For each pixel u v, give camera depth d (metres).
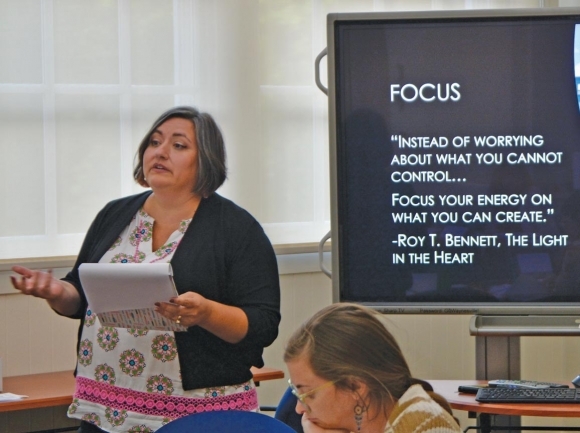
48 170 8.62
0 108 8.43
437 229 7.47
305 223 9.85
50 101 8.62
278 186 9.71
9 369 8.33
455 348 10.39
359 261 7.53
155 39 9.09
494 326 7.40
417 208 7.48
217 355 5.60
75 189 8.75
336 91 7.52
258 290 5.73
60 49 8.65
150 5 9.04
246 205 9.54
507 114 7.41
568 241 7.39
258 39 9.54
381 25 7.47
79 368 5.81
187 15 9.24
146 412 5.52
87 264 5.29
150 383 5.54
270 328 5.66
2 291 8.28
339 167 7.52
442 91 7.45
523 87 7.39
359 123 7.51
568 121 7.38
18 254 8.50
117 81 8.91
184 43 9.23
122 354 5.59
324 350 3.41
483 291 7.44
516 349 7.62
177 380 5.53
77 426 8.44
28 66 8.52
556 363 10.78
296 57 9.76
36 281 5.61
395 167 7.50
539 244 7.40
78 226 8.78
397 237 7.50
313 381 3.41
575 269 7.38
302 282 9.73
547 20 7.36
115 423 5.56
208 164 5.80
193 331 5.58
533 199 7.40
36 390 7.57
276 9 9.63
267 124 9.64
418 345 10.21
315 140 9.88
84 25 8.75
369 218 7.52
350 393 3.39
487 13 7.36
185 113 5.87
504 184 7.43
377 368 3.41
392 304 7.48
